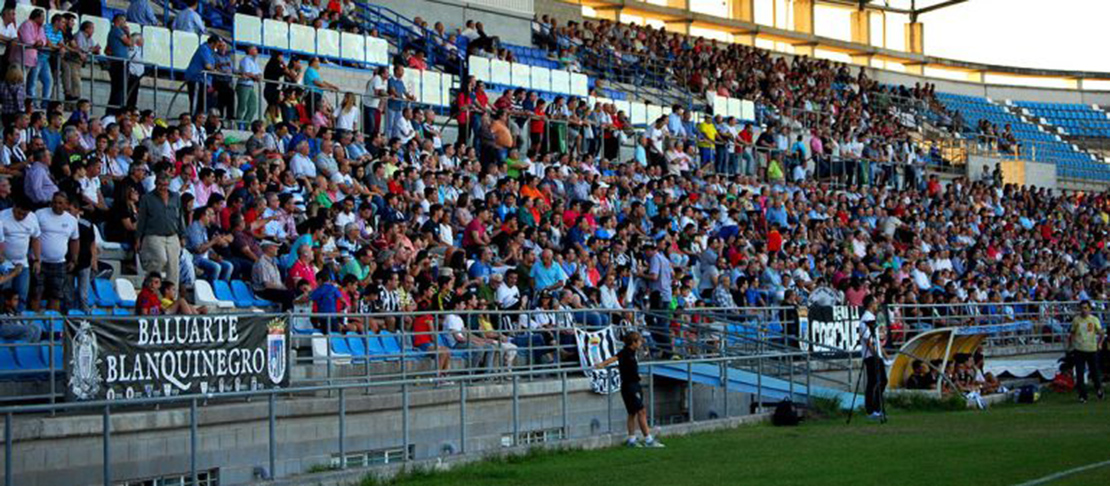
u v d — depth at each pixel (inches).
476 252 933.8
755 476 582.6
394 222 866.8
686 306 1017.5
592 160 1243.2
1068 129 2442.2
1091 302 1412.4
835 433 771.4
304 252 779.4
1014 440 716.7
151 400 519.8
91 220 751.1
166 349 592.4
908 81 2390.5
